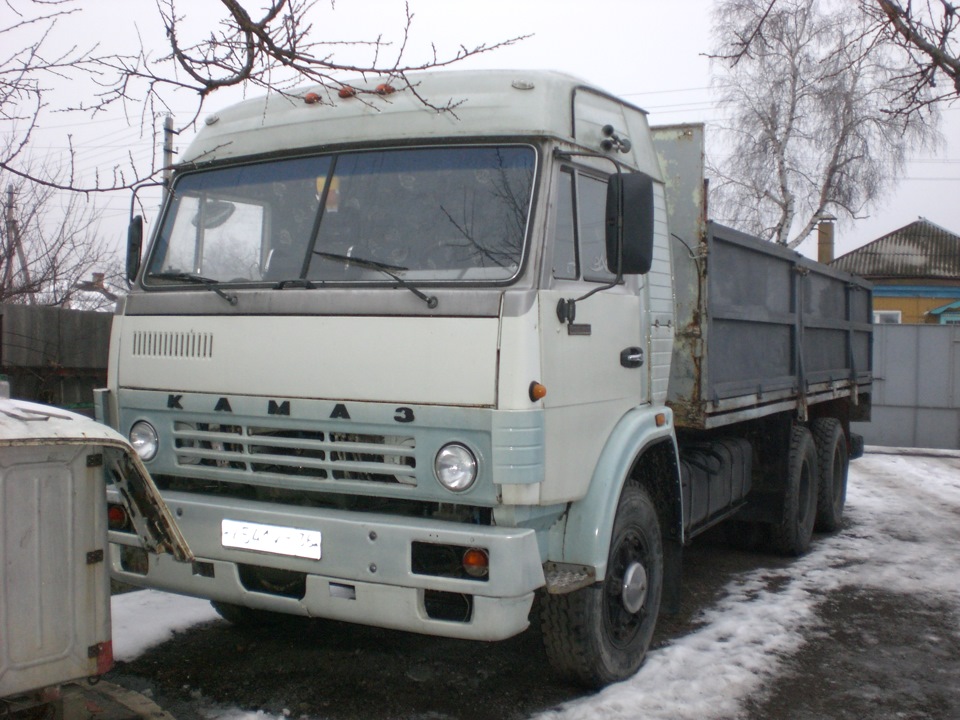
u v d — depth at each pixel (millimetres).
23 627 3270
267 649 5219
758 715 4500
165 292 4703
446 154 4379
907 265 35250
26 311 7301
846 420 9969
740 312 6426
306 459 4227
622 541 4781
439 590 3908
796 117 24578
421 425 3994
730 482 7012
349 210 4457
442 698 4590
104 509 3520
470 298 3961
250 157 4816
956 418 17672
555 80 4457
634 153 5211
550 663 4676
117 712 3732
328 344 4180
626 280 4938
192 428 4574
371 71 4012
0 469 3199
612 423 4684
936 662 5355
